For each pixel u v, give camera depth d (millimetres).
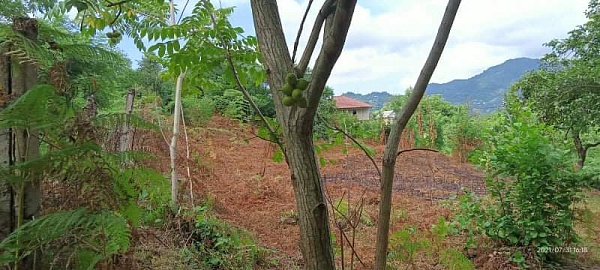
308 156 1275
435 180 10320
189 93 2820
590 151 10883
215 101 12977
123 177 1869
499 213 5207
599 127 9258
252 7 1375
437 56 1377
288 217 6301
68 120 1691
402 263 3564
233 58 2254
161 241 3789
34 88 1411
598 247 5125
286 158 1322
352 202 7156
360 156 12133
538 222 4773
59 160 1576
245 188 7738
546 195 4781
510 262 4730
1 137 1610
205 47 2230
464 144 14344
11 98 1622
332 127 2059
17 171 1616
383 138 12562
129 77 5422
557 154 4762
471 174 11531
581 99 8609
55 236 1571
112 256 1964
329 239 1310
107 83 2682
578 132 9195
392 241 3334
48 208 1769
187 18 2418
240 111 12617
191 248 4000
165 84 9227
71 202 1705
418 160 13328
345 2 1044
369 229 5477
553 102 8961
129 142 3434
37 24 1728
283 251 4922
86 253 1770
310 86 1160
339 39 1076
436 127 16672
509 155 4953
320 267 1283
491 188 5238
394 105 20297
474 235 5402
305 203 1278
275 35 1338
